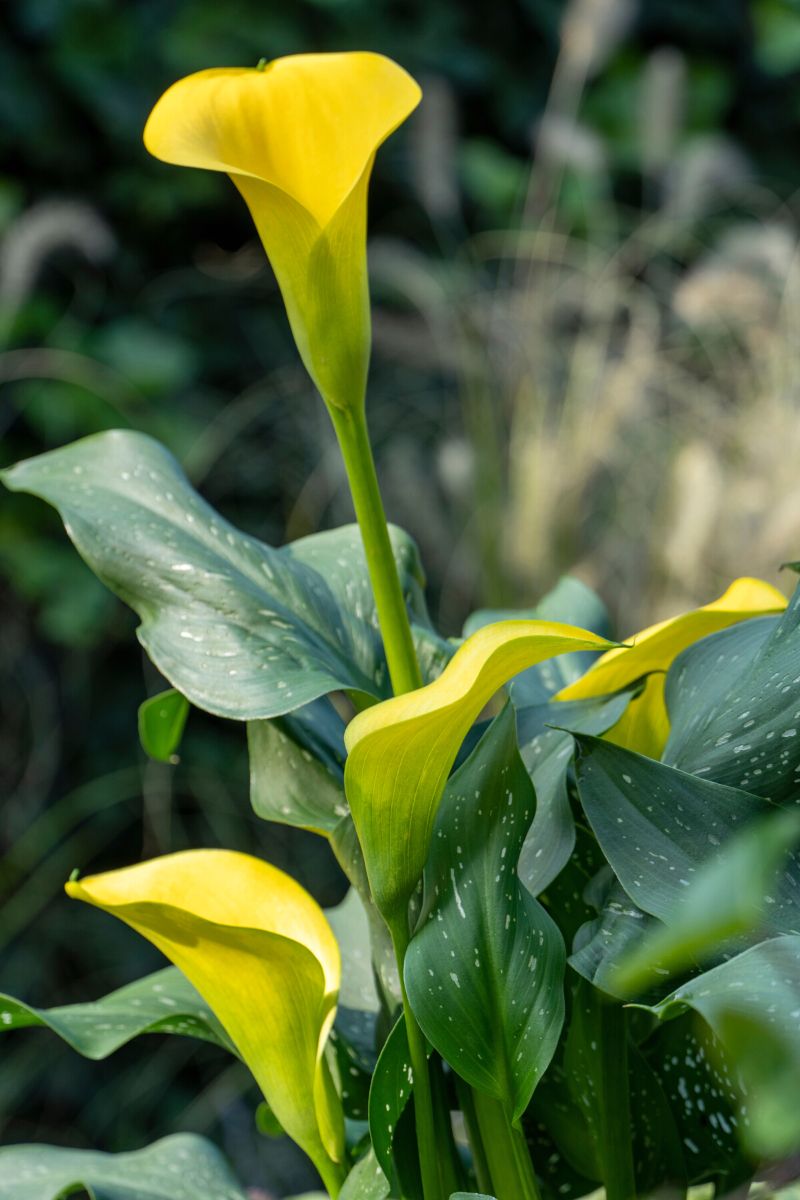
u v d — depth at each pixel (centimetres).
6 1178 150
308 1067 139
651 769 132
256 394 450
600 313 412
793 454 337
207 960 136
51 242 360
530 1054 131
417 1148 139
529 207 467
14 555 407
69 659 418
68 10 453
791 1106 117
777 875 129
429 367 443
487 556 359
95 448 150
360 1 502
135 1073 387
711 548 327
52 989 389
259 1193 161
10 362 424
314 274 134
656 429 390
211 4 479
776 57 569
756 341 381
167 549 145
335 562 152
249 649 142
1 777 400
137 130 462
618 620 358
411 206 510
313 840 401
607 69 546
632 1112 139
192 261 484
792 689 134
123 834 414
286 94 131
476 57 528
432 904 133
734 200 539
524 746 142
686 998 122
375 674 146
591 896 135
